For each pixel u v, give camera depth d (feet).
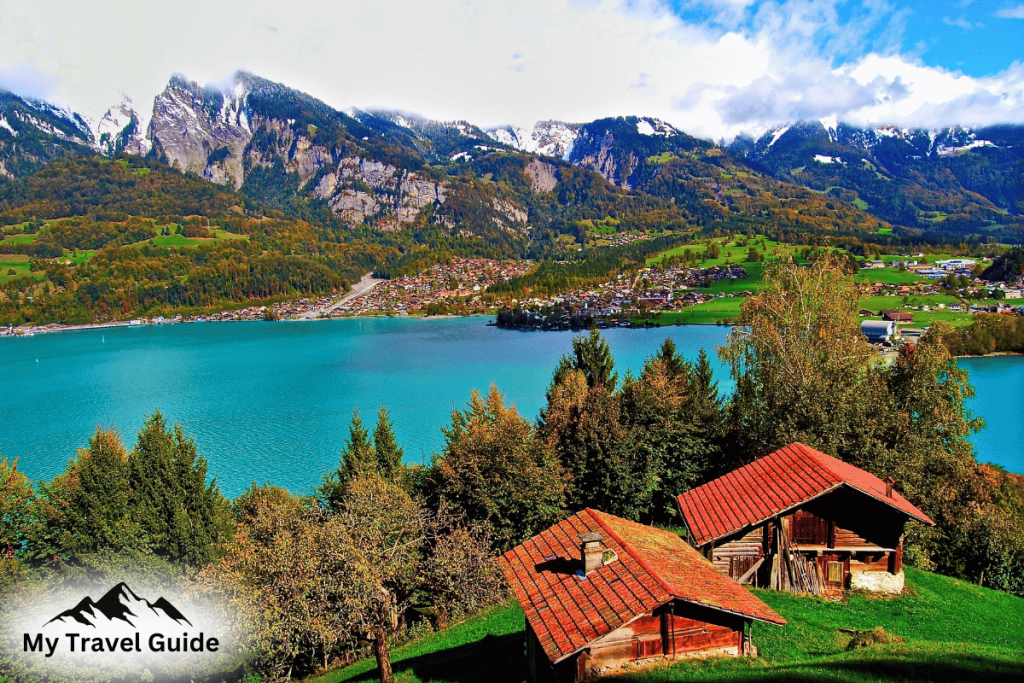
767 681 61.77
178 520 128.26
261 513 101.76
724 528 100.37
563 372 215.51
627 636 66.28
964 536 129.59
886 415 140.77
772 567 100.27
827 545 100.48
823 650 77.51
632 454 148.66
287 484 252.62
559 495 138.72
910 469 131.75
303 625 88.89
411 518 114.01
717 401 208.74
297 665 111.55
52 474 278.67
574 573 74.28
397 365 557.33
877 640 77.92
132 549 118.52
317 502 143.13
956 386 159.02
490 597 118.01
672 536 89.92
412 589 117.80
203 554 127.44
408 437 319.88
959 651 73.26
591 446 148.46
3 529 142.72
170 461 137.18
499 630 104.32
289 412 386.73
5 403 431.43
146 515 127.65
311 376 515.09
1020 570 122.62
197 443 316.81
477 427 152.46
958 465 138.41
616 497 145.89
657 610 67.00
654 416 157.28
